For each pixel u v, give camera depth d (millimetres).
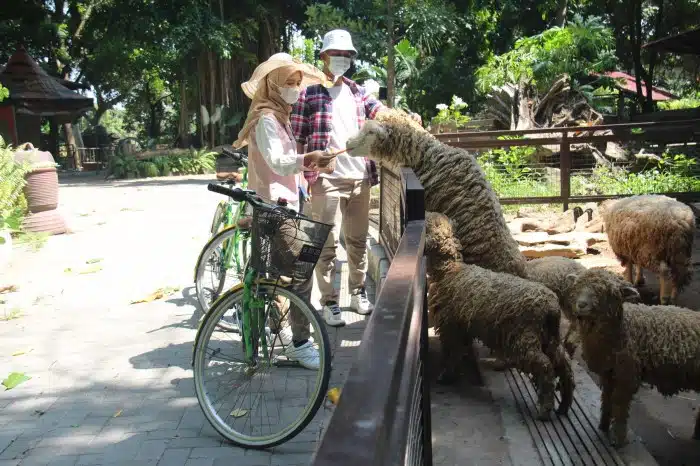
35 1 30547
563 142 8461
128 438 3346
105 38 29500
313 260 3348
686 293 5430
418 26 24328
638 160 11266
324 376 3193
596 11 29906
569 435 3021
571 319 3922
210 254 5090
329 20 23531
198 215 11516
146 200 14516
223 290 5164
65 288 6410
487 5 30312
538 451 2863
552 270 3973
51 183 9375
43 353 4621
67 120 32781
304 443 3277
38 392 3947
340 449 763
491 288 3295
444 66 28094
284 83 3930
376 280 5703
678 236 4797
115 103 40969
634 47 27312
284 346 4113
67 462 3104
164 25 24641
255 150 4109
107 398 3848
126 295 6125
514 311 3170
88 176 25891
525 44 22641
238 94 28172
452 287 3455
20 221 8484
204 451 3203
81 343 4820
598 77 23609
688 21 29547
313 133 4699
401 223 3514
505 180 9734
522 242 6605
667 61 35781
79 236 9367
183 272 6988
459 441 2965
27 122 27281
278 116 4004
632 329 3027
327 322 4852
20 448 3250
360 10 25047
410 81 27828
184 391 3932
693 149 9727
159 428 3455
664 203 4977
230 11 26391
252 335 3514
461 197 3863
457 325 3508
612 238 5391
